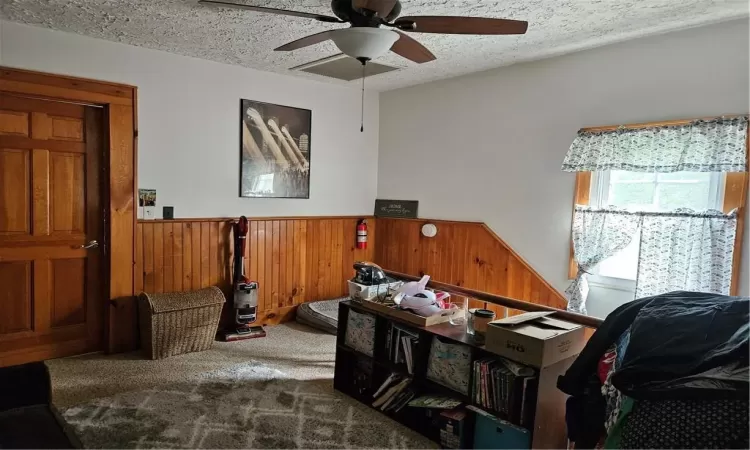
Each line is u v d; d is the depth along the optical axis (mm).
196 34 3227
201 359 3527
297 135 4531
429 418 2588
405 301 2705
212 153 4004
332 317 4297
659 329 1747
